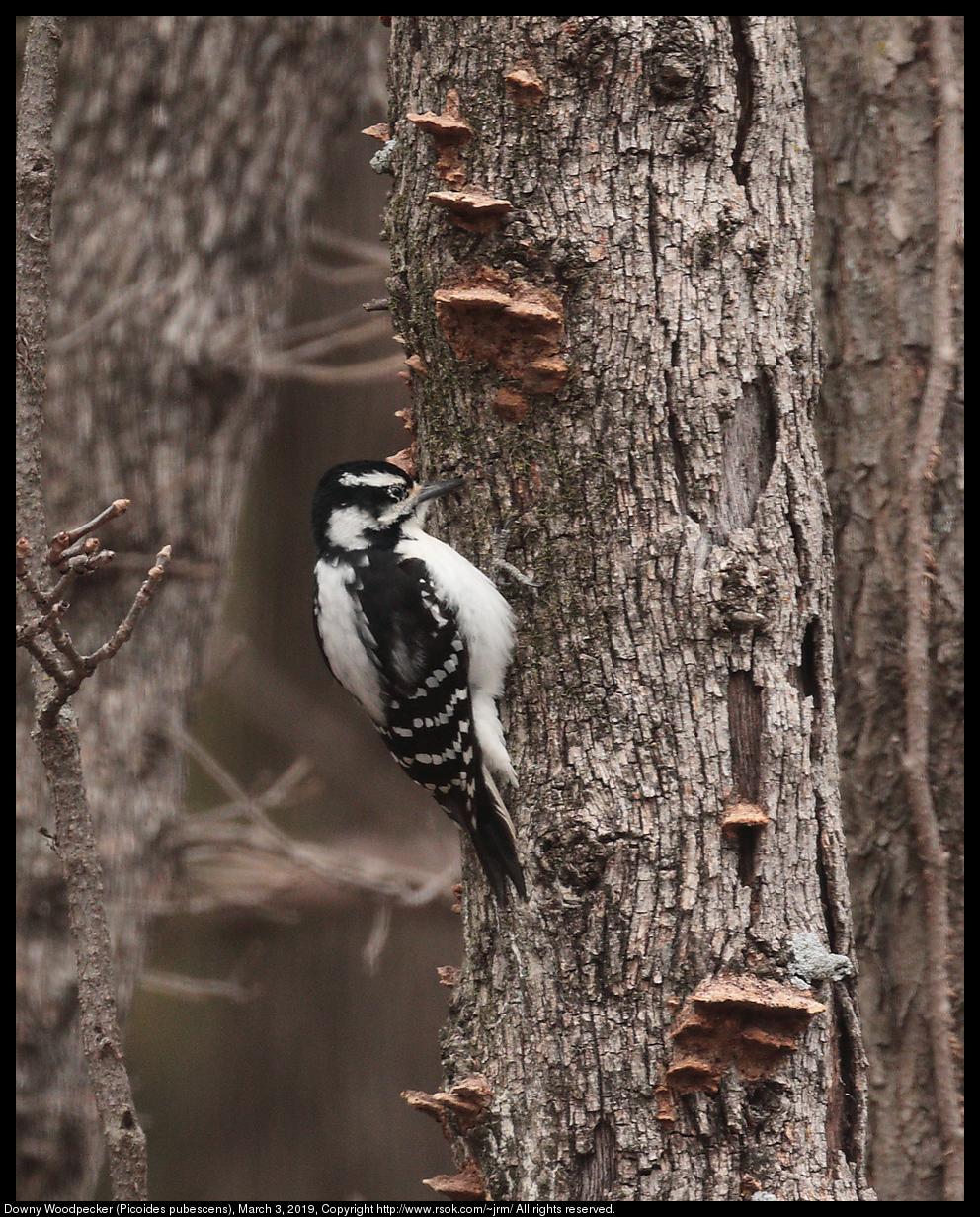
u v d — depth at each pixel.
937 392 11.30
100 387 15.15
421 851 21.47
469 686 8.48
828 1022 7.62
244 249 15.82
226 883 18.42
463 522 8.45
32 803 14.05
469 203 7.76
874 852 11.51
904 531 11.43
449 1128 8.11
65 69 15.40
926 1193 11.15
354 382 18.88
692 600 7.83
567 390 7.97
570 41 7.77
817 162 11.84
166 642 15.53
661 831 7.71
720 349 7.89
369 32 16.30
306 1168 21.02
